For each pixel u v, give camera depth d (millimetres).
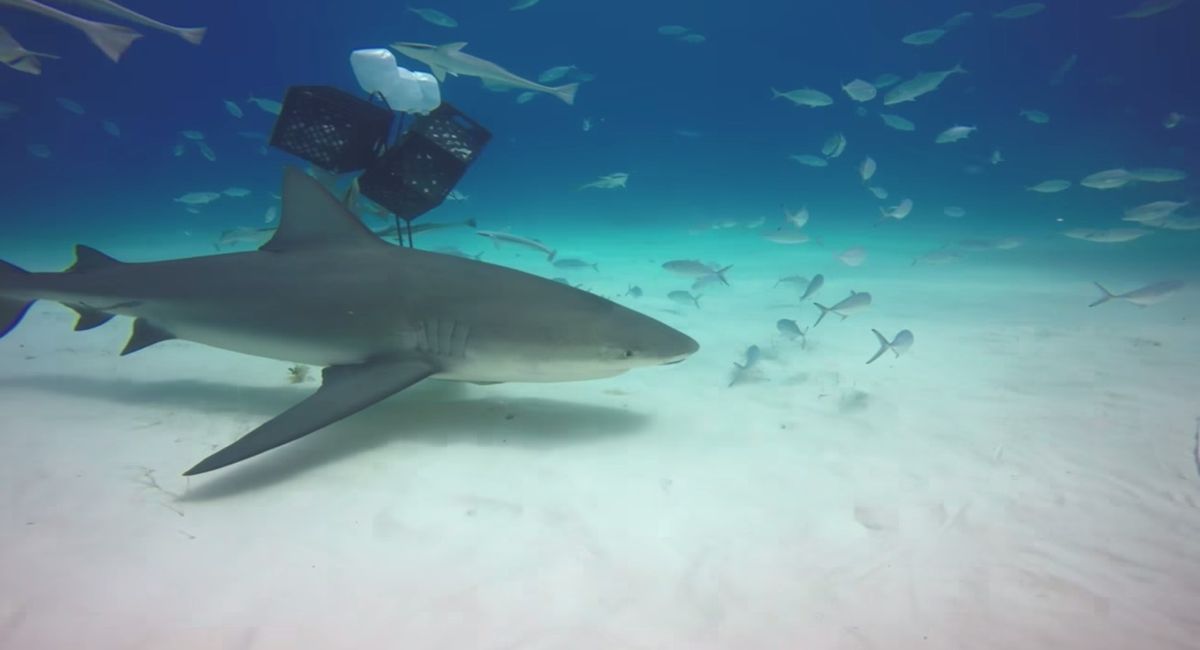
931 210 36031
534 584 2717
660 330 4348
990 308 9969
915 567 2889
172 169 40562
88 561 2781
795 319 9266
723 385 5820
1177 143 35750
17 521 3109
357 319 4289
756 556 2971
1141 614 2555
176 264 4754
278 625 2416
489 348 4195
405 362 4309
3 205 31766
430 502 3412
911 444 4395
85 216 30125
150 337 4836
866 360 6820
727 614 2555
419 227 6664
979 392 5590
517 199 46562
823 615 2555
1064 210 32062
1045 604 2621
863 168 11758
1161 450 4215
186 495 3410
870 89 11703
